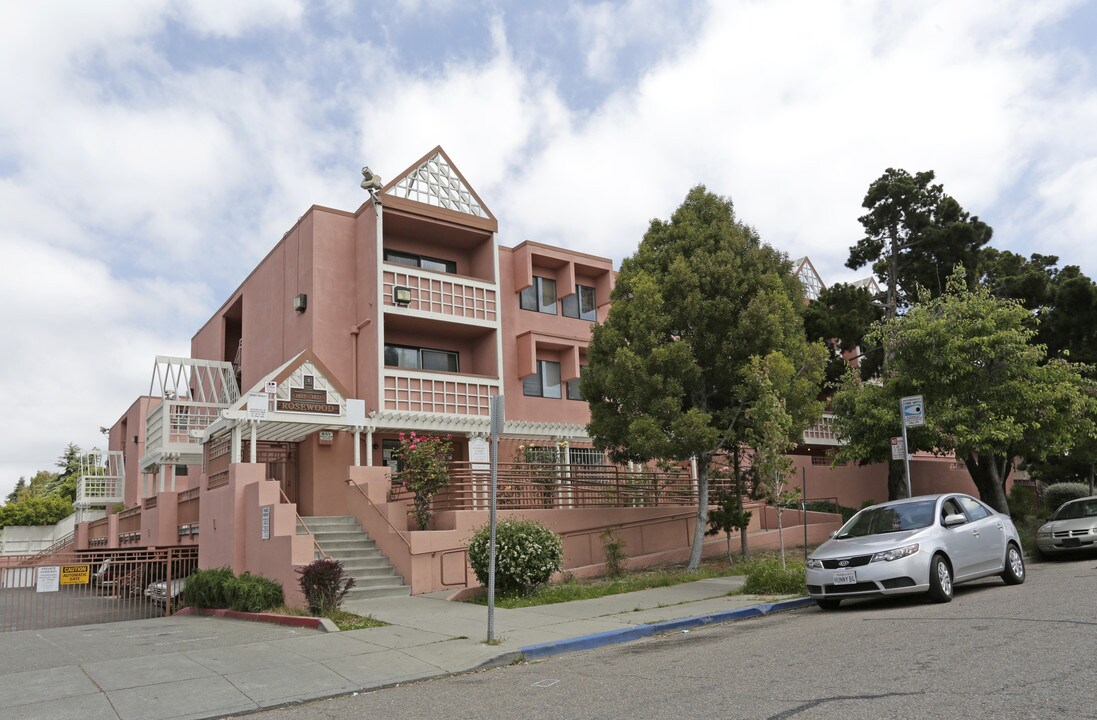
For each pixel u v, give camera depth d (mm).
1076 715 5418
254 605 14656
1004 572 13023
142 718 7121
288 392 18938
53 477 68375
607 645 10359
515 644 10055
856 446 21016
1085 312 23391
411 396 21656
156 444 26266
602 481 20812
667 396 16953
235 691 8023
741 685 7047
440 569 16531
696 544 17938
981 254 26078
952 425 19219
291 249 23781
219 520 19047
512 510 18359
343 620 12414
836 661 7738
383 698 7820
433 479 17453
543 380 25844
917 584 11234
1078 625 8516
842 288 26266
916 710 5777
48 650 11039
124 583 21891
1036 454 21000
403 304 22031
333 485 20812
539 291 26312
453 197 23875
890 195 26062
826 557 11836
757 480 18734
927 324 19391
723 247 18125
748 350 17328
